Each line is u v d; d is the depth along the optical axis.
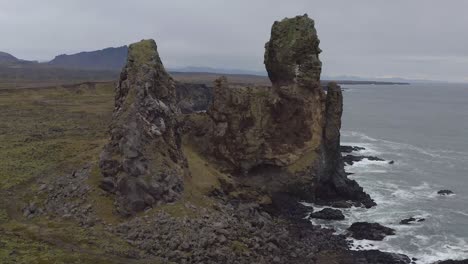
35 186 85.81
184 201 79.88
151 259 63.06
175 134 89.00
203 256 66.25
